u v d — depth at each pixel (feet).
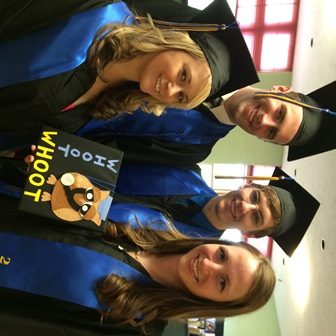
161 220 5.49
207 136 6.07
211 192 6.68
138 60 4.30
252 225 6.47
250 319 15.81
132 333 4.37
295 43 14.94
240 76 4.91
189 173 6.38
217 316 4.63
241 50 4.77
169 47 4.20
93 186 4.09
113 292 4.23
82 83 4.19
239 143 15.64
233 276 4.51
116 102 4.62
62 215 3.99
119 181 5.94
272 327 15.49
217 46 4.66
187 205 6.40
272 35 15.11
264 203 6.48
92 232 4.35
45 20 4.09
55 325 4.17
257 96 5.79
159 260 4.78
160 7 5.59
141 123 5.65
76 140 4.10
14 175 4.53
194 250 4.65
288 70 15.26
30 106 4.13
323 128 5.95
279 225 6.55
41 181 3.93
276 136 5.85
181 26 4.71
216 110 5.99
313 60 11.30
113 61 4.26
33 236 4.16
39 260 4.16
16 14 4.06
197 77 4.25
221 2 4.79
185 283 4.57
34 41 4.06
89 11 4.19
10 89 3.98
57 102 4.15
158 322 4.60
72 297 4.18
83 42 4.08
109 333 4.30
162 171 6.13
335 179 7.91
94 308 4.23
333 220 7.86
